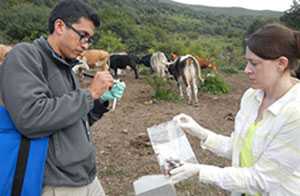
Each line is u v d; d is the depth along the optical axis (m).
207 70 16.89
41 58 2.40
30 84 2.25
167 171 2.30
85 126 2.67
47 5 49.03
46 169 2.42
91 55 14.73
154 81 12.77
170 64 12.60
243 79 19.52
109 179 5.61
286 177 2.13
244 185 2.16
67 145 2.45
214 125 9.05
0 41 33.09
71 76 2.60
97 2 57.94
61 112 2.29
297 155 2.09
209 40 46.75
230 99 12.62
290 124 2.08
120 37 34.06
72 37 2.41
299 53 2.08
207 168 2.22
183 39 45.72
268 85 2.15
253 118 2.29
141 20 54.88
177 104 11.43
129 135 7.82
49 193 2.45
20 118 2.23
